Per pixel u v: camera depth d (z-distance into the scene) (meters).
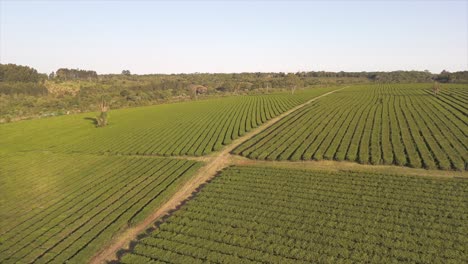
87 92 168.50
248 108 103.88
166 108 117.31
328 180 42.91
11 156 66.31
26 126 95.75
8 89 164.00
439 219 32.09
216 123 83.44
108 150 66.12
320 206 36.44
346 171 45.72
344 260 27.70
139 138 73.81
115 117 104.38
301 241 30.53
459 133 57.28
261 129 74.19
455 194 36.75
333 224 32.69
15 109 129.25
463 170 43.66
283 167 50.06
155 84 194.25
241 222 34.31
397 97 104.44
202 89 191.38
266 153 54.91
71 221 38.31
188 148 62.34
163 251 30.64
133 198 42.72
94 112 116.75
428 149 51.22
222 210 37.19
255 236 31.89
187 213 37.06
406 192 37.88
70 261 30.67
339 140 59.28
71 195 45.38
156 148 64.69
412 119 70.62
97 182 49.34
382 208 35.16
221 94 166.88
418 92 114.62
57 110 129.75
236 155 57.50
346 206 35.81
